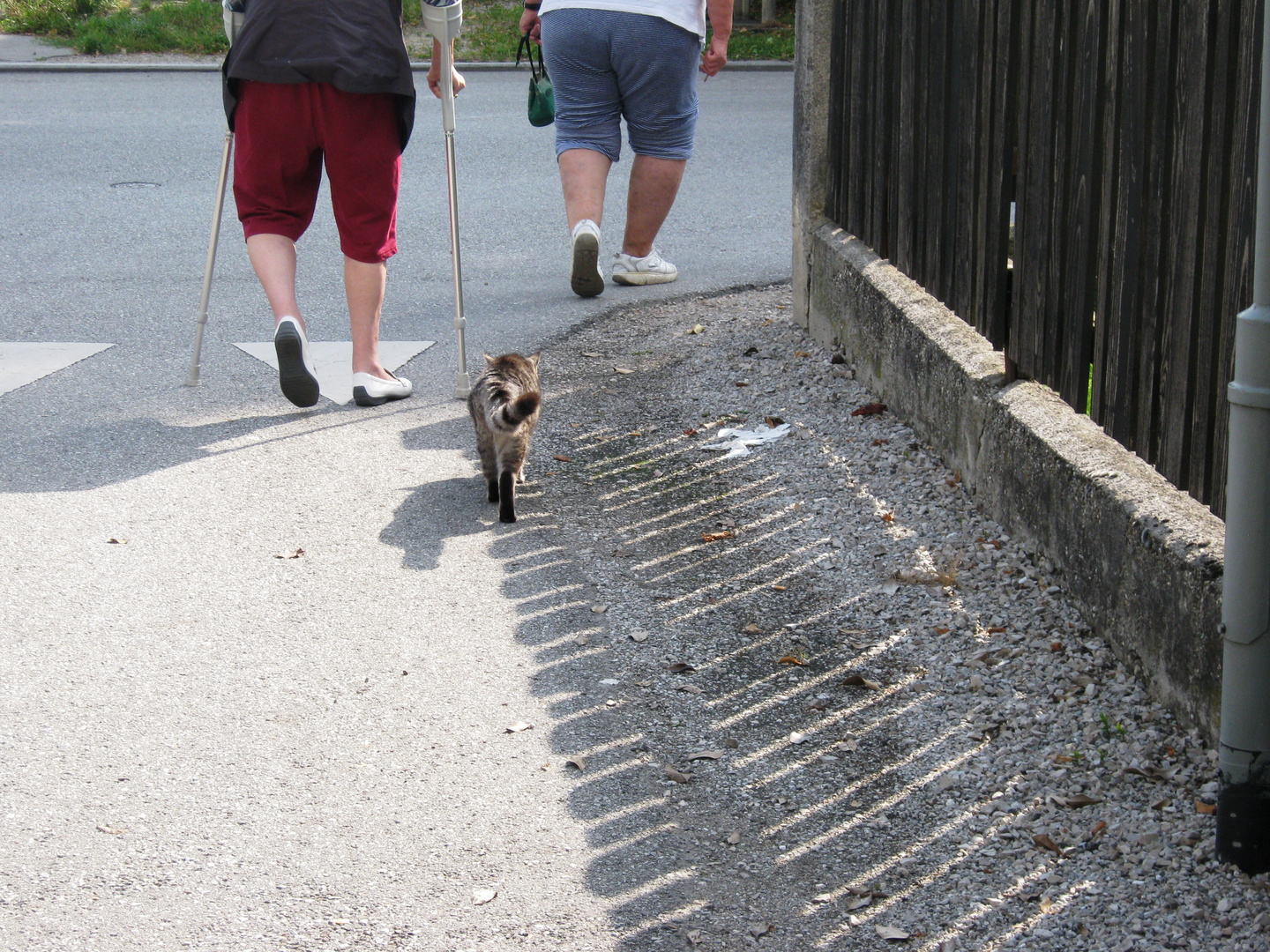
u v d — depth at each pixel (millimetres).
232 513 4500
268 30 5012
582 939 2543
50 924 2576
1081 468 3504
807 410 5270
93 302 7035
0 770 3072
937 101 4672
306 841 2836
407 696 3402
